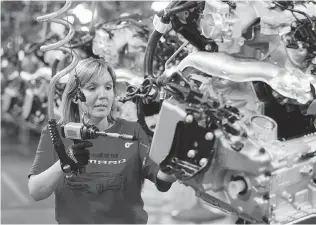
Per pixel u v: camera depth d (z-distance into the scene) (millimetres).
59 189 2359
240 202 1802
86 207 2344
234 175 1801
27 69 5207
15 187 5348
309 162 1908
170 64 2779
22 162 6273
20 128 6930
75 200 2348
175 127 1854
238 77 1875
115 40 3119
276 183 1771
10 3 5789
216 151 1800
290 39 2018
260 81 2064
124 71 2994
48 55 4410
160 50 2832
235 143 1728
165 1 2789
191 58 2006
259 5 1916
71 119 2346
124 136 2047
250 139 1759
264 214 1755
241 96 2025
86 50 3289
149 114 2590
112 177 2314
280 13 1941
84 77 2270
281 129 2117
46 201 4910
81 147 2086
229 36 1890
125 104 2896
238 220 1980
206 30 1933
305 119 2176
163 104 1893
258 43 2010
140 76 2980
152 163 2271
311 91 2000
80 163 2078
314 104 1993
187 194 4145
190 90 1852
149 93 2201
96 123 2357
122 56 3178
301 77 1986
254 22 1925
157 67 2898
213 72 1925
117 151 2330
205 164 1774
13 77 5668
